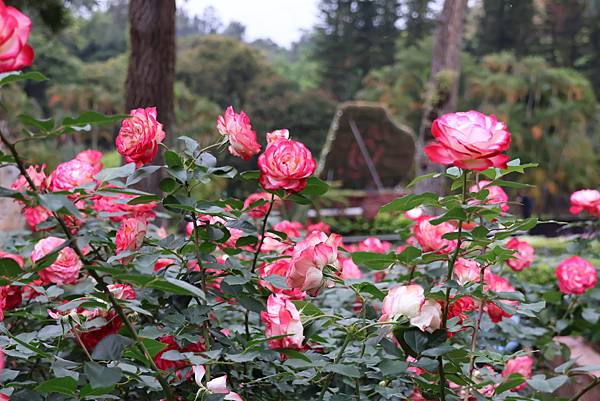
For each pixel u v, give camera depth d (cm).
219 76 2539
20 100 1605
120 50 2797
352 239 908
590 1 2617
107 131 1755
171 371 113
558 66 2609
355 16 2906
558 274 236
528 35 2617
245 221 125
